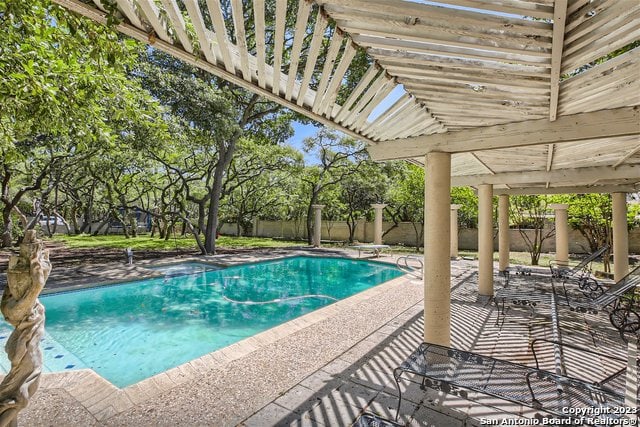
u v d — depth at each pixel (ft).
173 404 8.45
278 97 8.43
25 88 10.32
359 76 21.06
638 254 43.01
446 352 9.31
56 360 14.92
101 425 7.55
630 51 6.07
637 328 14.35
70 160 39.50
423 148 11.50
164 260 36.22
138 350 16.07
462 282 25.95
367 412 8.23
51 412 8.01
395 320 15.35
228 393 9.00
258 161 54.24
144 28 5.98
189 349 16.26
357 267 39.29
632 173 18.07
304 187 67.56
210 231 43.42
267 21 29.60
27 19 9.82
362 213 68.95
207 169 50.57
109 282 25.38
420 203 53.98
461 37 5.52
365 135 12.09
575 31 4.91
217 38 6.08
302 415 8.08
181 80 29.76
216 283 30.68
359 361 11.06
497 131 10.27
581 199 35.91
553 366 11.22
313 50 6.38
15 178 53.93
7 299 5.73
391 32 5.62
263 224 81.05
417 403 8.72
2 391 5.57
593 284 24.48
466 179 22.49
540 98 7.87
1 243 45.83
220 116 31.91
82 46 10.49
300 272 36.83
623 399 7.06
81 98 11.96
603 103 8.46
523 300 17.51
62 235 75.05
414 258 37.68
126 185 63.87
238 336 18.07
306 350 11.91
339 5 5.24
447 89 7.87
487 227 21.85
